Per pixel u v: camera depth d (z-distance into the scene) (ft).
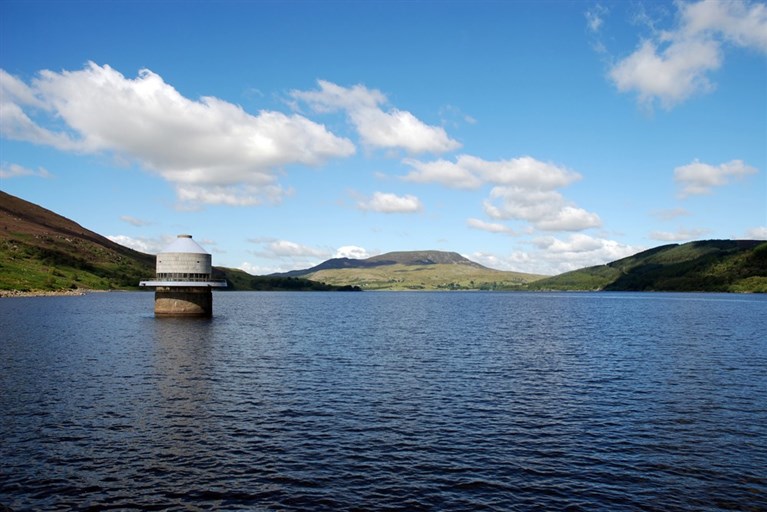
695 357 209.26
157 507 74.64
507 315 485.97
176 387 149.07
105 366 181.27
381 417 119.44
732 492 80.48
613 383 157.58
